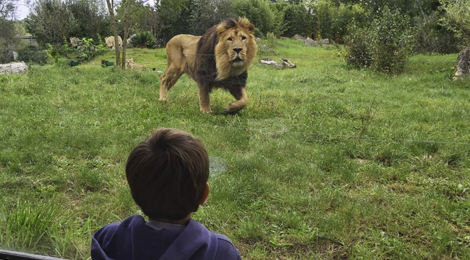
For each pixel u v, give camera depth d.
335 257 3.32
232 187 4.28
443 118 6.98
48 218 3.40
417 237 3.58
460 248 3.43
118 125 6.39
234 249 1.44
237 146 5.63
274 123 6.55
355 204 4.04
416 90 9.21
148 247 1.34
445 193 4.48
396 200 4.18
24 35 17.11
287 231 3.63
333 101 7.72
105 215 3.80
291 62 10.09
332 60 10.66
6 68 11.25
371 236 3.58
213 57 7.18
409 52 10.73
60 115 6.83
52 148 5.31
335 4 12.87
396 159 5.24
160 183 1.36
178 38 8.04
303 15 11.27
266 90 8.32
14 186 4.29
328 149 5.43
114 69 9.84
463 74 10.27
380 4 18.27
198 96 8.20
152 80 9.47
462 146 5.59
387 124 6.59
